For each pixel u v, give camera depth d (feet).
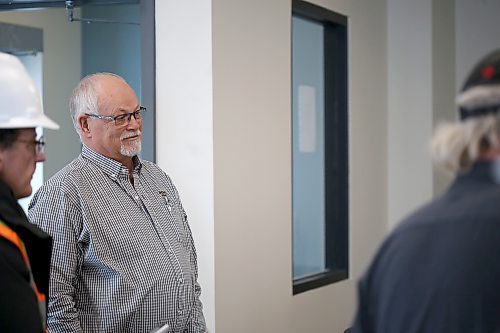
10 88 5.34
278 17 11.94
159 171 8.54
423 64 15.74
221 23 10.40
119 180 7.81
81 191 7.46
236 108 10.80
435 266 3.59
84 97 7.81
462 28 16.84
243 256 11.02
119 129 7.75
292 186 12.88
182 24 10.34
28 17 16.03
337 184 14.48
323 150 14.33
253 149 11.24
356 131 14.75
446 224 3.64
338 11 13.98
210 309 10.31
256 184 11.34
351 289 14.65
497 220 3.51
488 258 3.47
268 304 11.71
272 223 11.80
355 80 14.69
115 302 7.45
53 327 7.22
